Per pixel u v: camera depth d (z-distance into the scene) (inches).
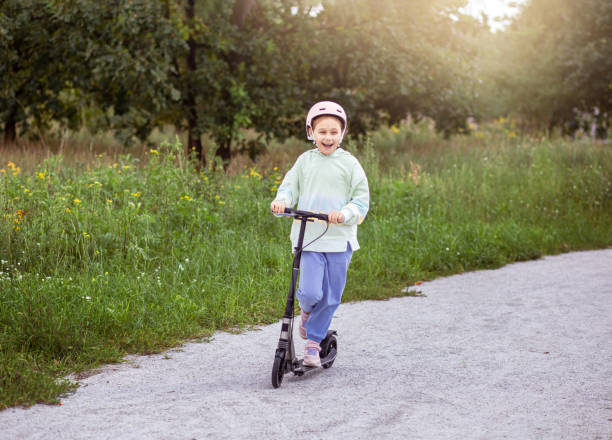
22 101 621.0
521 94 903.1
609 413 144.6
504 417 142.3
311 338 175.0
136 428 133.8
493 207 481.1
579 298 276.5
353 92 622.5
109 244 285.7
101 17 515.8
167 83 542.3
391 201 425.7
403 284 305.3
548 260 382.9
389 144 755.4
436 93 642.2
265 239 332.5
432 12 619.8
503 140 735.1
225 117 576.7
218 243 308.5
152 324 214.1
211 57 600.7
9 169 361.4
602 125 954.1
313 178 175.5
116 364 182.7
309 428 134.8
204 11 588.1
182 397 154.8
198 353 195.3
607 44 832.9
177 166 374.6
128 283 246.1
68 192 317.7
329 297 173.0
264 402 151.4
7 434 130.0
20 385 153.7
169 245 299.6
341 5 588.4
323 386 165.2
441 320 240.4
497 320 239.9
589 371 177.9
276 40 606.5
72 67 570.3
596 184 543.5
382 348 203.8
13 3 542.3
